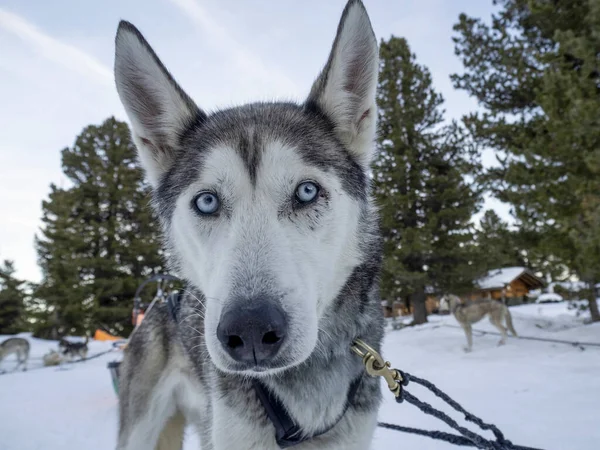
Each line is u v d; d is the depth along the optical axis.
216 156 0.30
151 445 0.45
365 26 0.34
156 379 0.46
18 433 0.76
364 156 0.35
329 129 0.34
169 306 0.46
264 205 0.28
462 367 1.10
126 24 0.34
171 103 0.35
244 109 0.36
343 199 0.30
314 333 0.24
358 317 0.31
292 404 0.28
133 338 0.50
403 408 0.75
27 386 1.31
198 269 0.30
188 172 0.31
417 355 1.37
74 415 0.89
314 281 0.27
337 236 0.29
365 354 0.30
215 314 0.24
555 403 0.68
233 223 0.27
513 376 0.92
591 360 0.99
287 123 0.32
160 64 0.35
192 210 0.30
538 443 0.52
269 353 0.22
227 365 0.23
